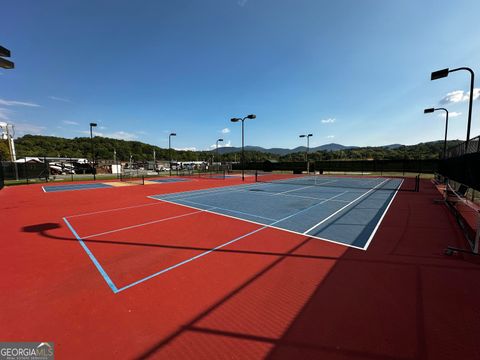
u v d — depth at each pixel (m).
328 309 3.25
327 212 9.72
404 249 5.50
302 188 19.09
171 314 3.18
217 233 6.84
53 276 4.28
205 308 3.30
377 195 14.80
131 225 7.76
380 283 3.94
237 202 12.28
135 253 5.36
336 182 24.70
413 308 3.26
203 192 16.70
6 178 26.56
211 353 2.52
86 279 4.16
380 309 3.24
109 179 30.12
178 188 19.45
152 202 12.32
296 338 2.72
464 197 10.11
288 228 7.34
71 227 7.55
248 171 53.62
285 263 4.77
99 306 3.37
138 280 4.12
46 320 3.07
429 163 35.19
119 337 2.76
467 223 7.71
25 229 7.34
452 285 3.86
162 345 2.64
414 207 10.77
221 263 4.79
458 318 3.04
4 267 4.66
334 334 2.78
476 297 3.51
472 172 6.63
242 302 3.44
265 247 5.69
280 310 3.25
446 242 5.97
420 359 2.41
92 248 5.69
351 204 11.58
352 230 7.11
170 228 7.39
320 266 4.61
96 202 12.40
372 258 4.98
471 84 10.60
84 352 2.54
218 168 47.09
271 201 12.58
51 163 42.69
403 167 37.19
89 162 51.91
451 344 2.61
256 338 2.73
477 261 4.78
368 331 2.82
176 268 4.58
